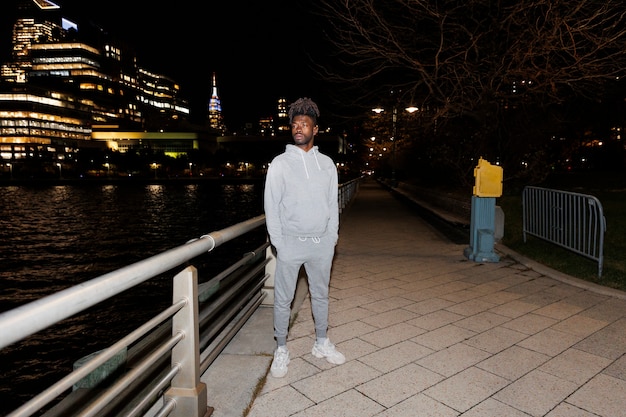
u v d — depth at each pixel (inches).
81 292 57.1
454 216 473.1
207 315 105.1
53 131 6978.4
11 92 6481.3
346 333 151.9
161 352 79.3
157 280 1233.4
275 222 109.8
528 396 108.5
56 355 773.9
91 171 6850.4
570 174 976.3
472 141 549.0
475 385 114.1
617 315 167.6
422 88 448.1
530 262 255.4
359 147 2358.5
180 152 7495.1
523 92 430.9
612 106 658.2
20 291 1210.0
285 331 120.5
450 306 181.8
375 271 249.6
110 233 2228.1
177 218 2787.9
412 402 105.7
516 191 555.8
